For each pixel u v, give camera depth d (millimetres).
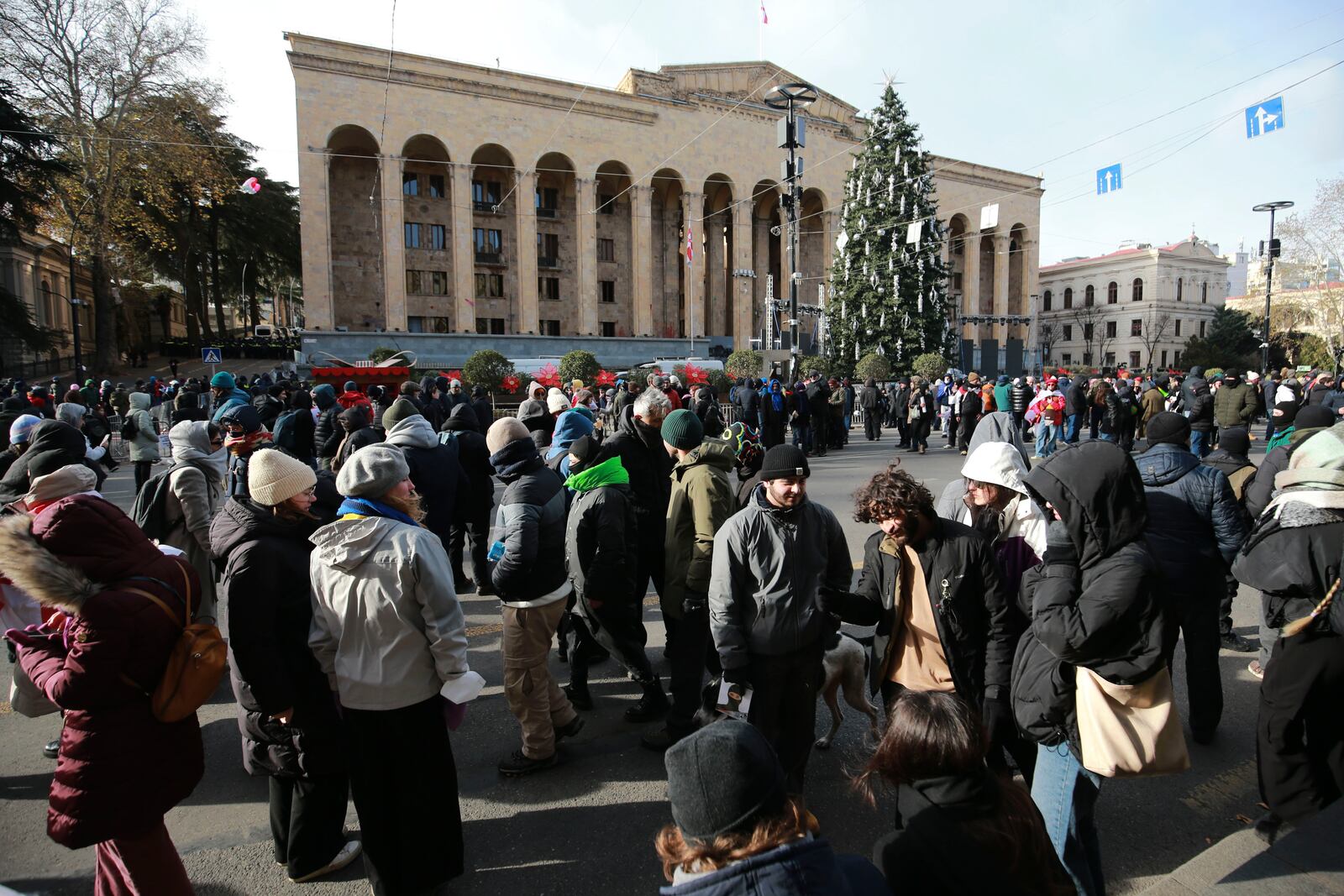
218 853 3332
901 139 30859
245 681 2846
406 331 39219
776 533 3184
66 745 2361
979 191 54875
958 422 18984
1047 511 2586
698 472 4109
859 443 20453
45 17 29281
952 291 56031
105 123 30969
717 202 53656
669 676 5277
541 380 24125
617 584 4121
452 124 40375
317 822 3119
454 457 5828
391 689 2811
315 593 2881
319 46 37062
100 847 2531
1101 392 17969
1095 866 2631
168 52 30906
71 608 2240
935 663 3131
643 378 21906
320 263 37375
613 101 44500
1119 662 2428
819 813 3561
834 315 33562
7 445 10648
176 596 2465
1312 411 4996
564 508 3988
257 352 45906
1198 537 4004
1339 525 2887
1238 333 55906
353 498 2943
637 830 3459
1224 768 3908
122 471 15820
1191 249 67375
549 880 3096
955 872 1790
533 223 42812
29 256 44938
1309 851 2777
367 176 42562
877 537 3332
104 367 36812
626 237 50406
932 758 1854
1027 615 2982
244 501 2986
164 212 38031
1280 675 3027
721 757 1462
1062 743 2650
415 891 2877
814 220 54656
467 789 3820
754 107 48594
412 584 2830
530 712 3887
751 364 25109
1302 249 35406
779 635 3164
